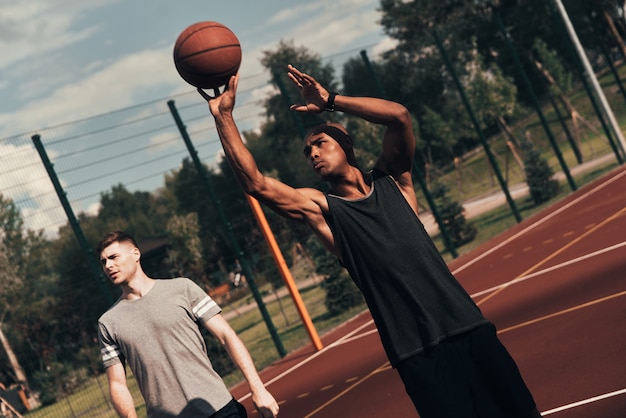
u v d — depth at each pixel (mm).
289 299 29906
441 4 55094
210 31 3854
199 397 4562
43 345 18266
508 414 3697
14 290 17688
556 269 13625
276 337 17062
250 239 24984
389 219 3750
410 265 3709
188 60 3805
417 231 3785
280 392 12555
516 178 39406
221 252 26031
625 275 10703
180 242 23031
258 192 3641
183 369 4582
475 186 40562
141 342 4582
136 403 17375
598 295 10086
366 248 3721
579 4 41875
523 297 12109
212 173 28203
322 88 3885
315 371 13188
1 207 15539
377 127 25156
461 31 41000
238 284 28812
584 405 6281
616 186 23719
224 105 3564
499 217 29125
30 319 18219
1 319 18312
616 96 45812
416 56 35562
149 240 23719
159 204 29062
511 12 41906
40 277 18297
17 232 16453
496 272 16469
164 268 23344
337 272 21047
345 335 16141
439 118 34531
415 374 3680
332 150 3807
